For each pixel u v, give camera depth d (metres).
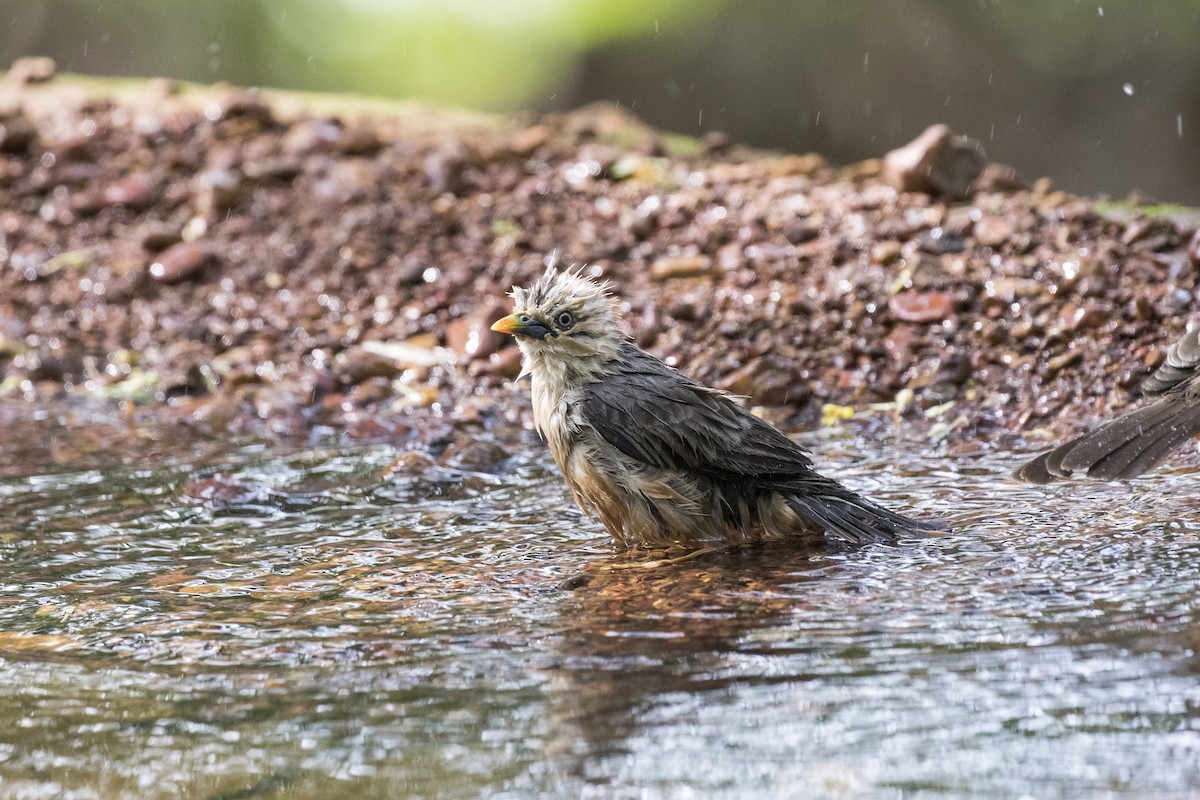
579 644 7.42
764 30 30.34
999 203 14.96
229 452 12.09
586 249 15.23
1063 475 8.92
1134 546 8.45
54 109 19.36
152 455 12.08
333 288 15.20
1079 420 11.74
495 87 31.91
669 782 5.81
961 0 29.41
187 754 6.37
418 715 6.63
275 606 8.36
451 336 14.12
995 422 11.91
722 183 16.36
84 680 7.29
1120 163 28.75
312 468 11.52
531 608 8.09
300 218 16.55
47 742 6.55
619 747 6.15
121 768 6.26
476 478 11.06
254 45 32.53
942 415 12.17
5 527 10.24
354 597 8.46
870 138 30.06
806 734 6.15
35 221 17.12
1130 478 9.22
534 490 10.80
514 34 31.45
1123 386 11.98
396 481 11.01
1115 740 5.91
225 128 18.52
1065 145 29.11
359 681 7.08
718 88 30.70
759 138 30.58
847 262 14.28
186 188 17.45
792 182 16.14
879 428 12.02
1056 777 5.65
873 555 8.70
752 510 9.52
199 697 6.99
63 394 14.18
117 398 13.91
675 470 9.41
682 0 30.55
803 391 12.65
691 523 9.39
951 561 8.44
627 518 9.48
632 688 6.77
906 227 14.52
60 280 16.02
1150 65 28.58
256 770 6.18
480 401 13.03
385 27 32.12
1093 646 6.89
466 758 6.15
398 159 17.66
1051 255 13.70
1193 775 5.58
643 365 9.84
